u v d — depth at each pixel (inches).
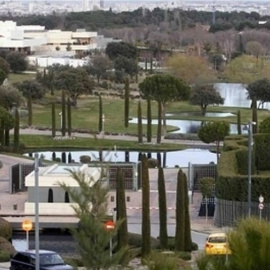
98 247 2047.2
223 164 4345.5
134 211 4372.5
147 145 7224.4
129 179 4928.6
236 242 965.2
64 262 2819.9
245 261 957.2
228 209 3941.9
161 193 3361.2
